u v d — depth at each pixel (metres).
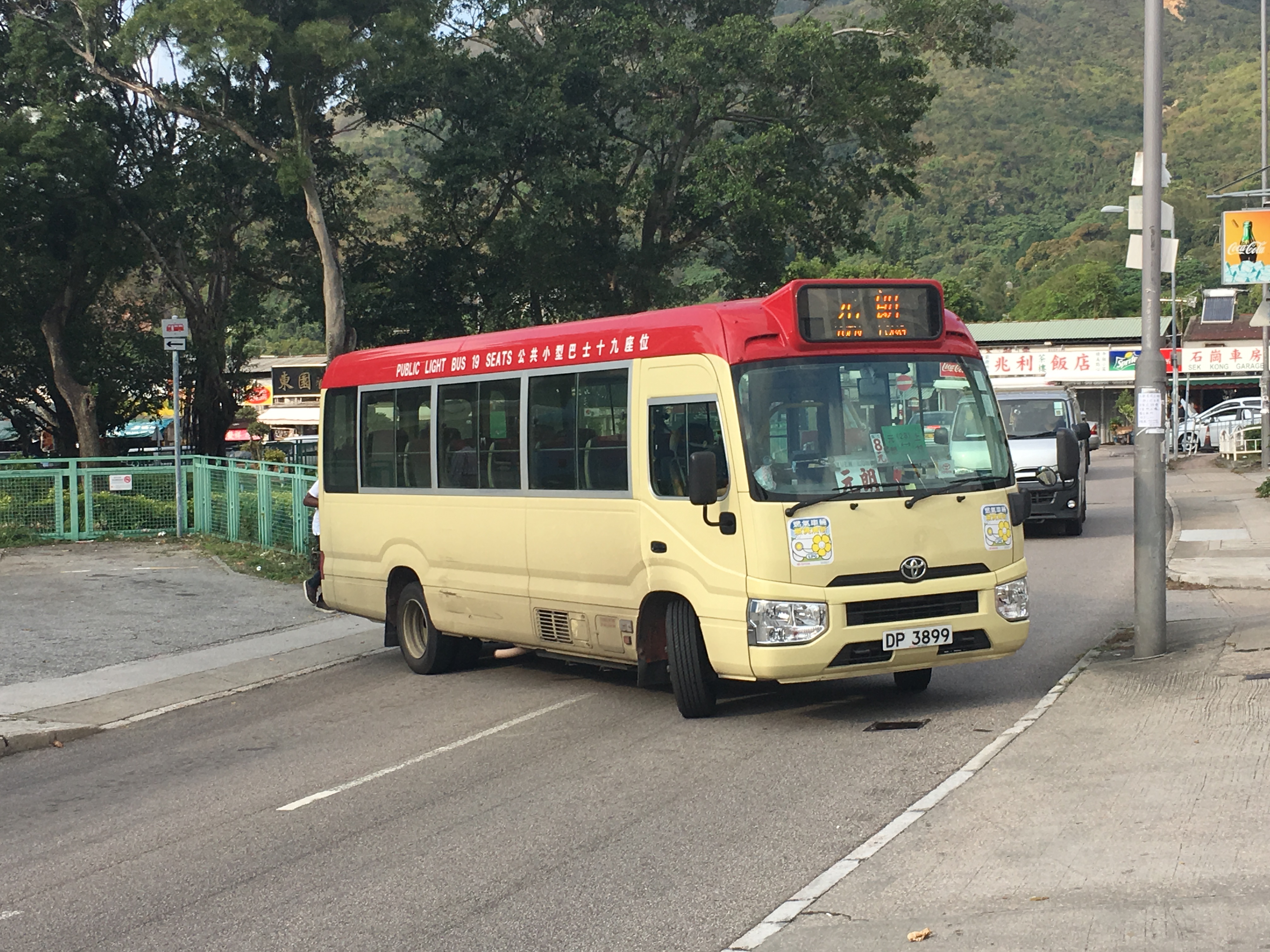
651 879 5.79
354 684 11.84
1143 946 4.50
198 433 37.66
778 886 5.57
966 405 8.95
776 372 8.53
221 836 7.10
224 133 32.88
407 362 11.96
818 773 7.44
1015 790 6.61
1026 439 20.98
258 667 12.81
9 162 29.92
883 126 32.34
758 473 8.38
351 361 12.88
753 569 8.35
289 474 20.00
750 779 7.41
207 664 13.03
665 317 9.16
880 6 32.84
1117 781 6.57
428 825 6.98
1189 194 126.69
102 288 37.44
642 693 10.35
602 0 33.50
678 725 9.02
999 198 159.75
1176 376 43.88
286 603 16.52
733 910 5.32
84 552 21.47
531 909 5.51
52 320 34.00
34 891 6.32
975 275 128.50
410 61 28.97
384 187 41.75
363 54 27.98
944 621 8.46
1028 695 9.20
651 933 5.13
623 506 9.38
